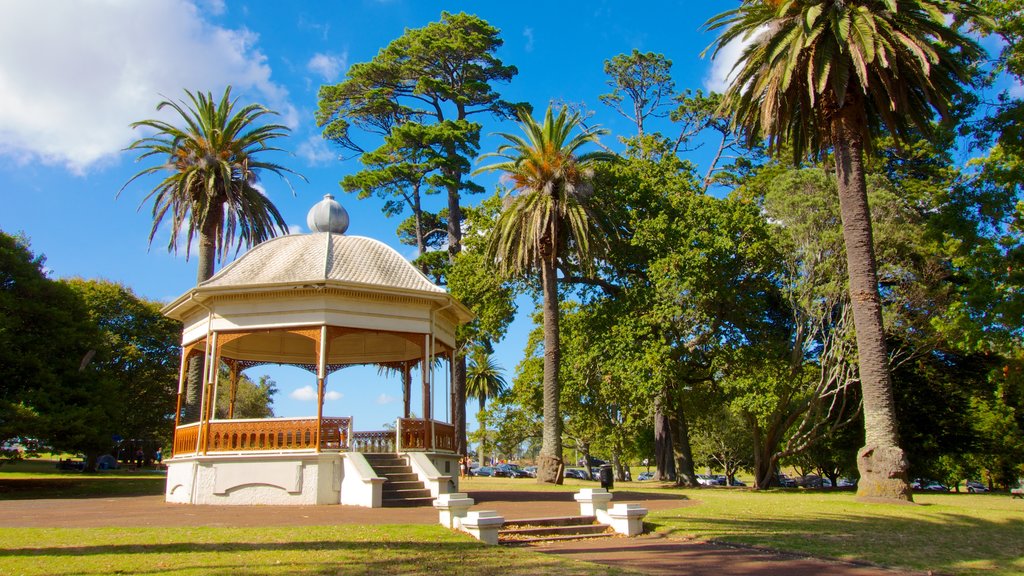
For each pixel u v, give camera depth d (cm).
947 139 2489
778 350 3228
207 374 1870
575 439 5644
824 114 2120
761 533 1297
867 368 1992
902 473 1923
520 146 2755
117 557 830
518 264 2767
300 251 2023
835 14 1936
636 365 2986
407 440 1884
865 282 2009
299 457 1723
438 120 4541
